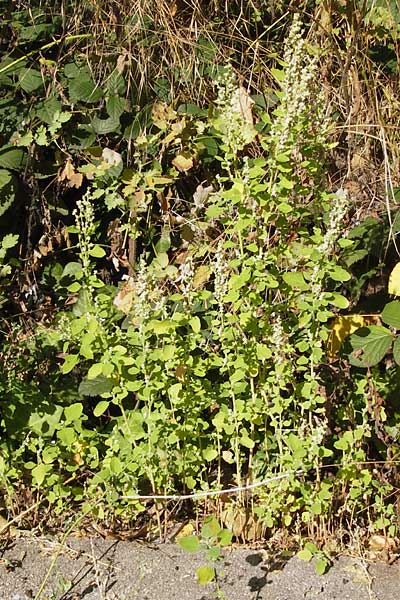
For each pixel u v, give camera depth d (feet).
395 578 9.02
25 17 12.03
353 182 10.91
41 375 11.08
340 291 10.82
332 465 9.42
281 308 9.40
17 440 10.43
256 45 11.53
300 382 10.18
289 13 11.74
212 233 11.07
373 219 10.40
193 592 8.82
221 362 9.23
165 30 11.30
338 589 8.84
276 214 9.16
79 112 11.61
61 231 11.96
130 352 9.58
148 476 9.47
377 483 9.66
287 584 8.91
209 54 11.51
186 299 9.57
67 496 10.17
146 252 11.57
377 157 11.08
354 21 11.10
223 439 9.84
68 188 12.10
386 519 9.52
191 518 10.00
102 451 10.34
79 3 11.62
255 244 9.10
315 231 9.01
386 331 9.22
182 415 9.80
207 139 11.29
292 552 9.39
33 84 11.56
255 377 9.73
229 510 9.59
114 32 11.42
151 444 9.20
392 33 11.23
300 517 9.62
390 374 10.19
